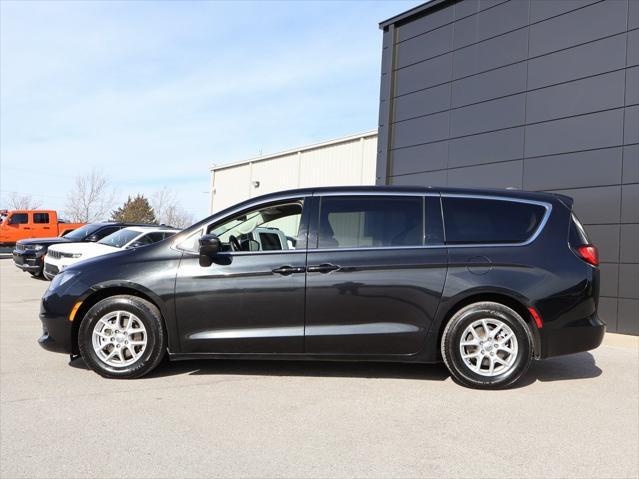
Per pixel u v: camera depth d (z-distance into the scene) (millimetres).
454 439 3518
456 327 4652
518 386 4816
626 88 8578
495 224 4879
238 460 3137
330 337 4707
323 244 4836
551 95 9641
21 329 7145
